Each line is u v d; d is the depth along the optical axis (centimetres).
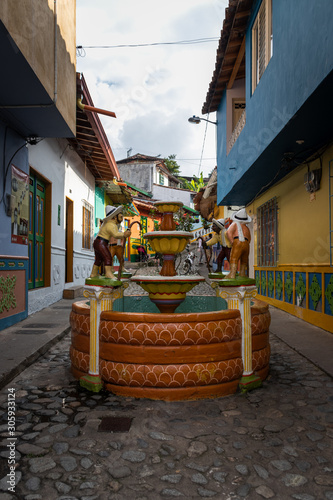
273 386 399
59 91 586
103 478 233
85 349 402
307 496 217
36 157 798
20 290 697
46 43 517
